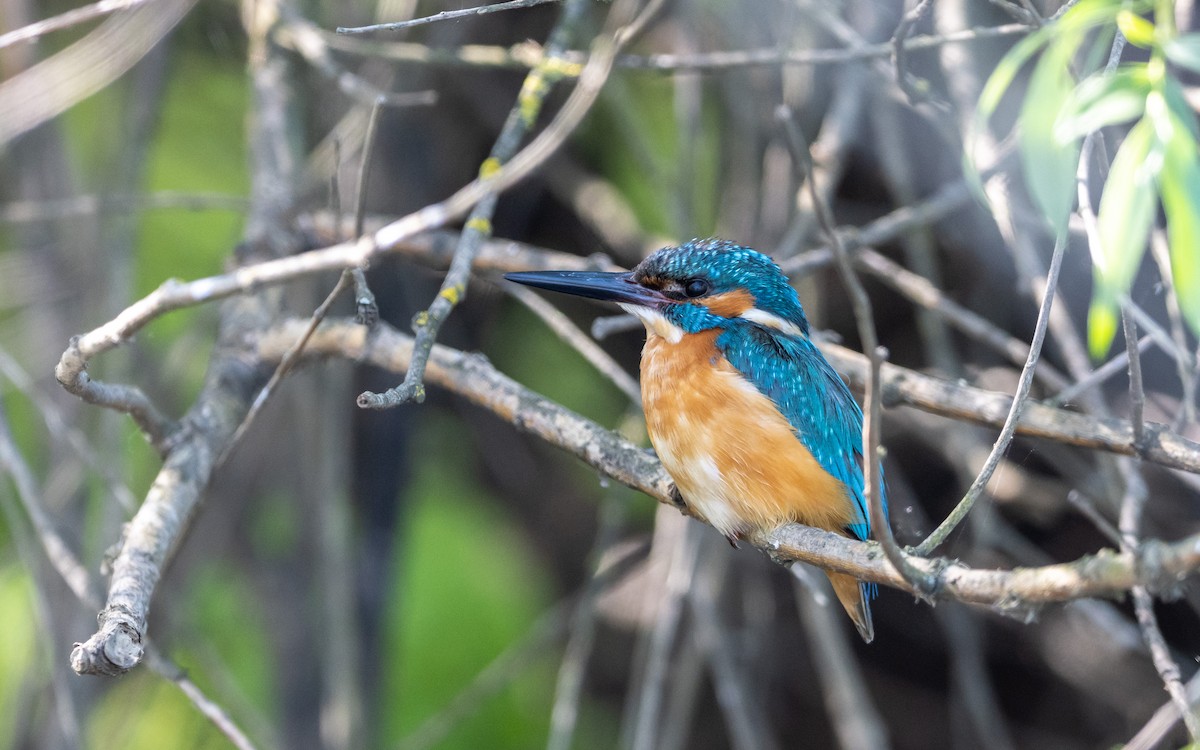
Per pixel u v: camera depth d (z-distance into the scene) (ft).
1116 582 12.75
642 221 38.91
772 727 40.55
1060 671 37.40
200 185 37.37
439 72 36.94
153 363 34.42
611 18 32.27
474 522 41.29
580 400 39.78
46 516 24.84
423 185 36.94
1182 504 32.76
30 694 31.76
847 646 33.86
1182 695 18.40
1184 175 11.08
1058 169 11.62
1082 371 26.53
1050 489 34.06
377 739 35.14
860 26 32.94
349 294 35.78
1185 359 21.83
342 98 35.45
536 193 39.50
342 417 34.30
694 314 22.53
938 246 37.45
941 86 33.42
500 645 38.37
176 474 20.44
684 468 21.17
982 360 36.70
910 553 15.66
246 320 25.00
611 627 42.19
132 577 17.43
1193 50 11.37
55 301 35.17
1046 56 12.03
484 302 39.19
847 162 36.81
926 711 40.98
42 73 28.48
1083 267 32.24
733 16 33.14
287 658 35.76
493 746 37.63
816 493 20.79
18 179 34.86
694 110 32.94
